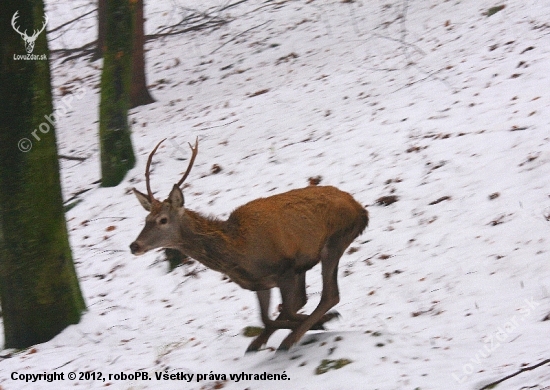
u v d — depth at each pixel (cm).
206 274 1466
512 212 1343
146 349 1172
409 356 913
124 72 2028
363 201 1566
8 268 1291
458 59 2209
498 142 1589
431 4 2936
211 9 3644
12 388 1085
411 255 1326
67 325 1323
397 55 2492
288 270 980
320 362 926
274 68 2839
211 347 1100
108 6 2014
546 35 2116
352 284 1292
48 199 1292
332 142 1886
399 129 1834
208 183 1869
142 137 2359
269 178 1792
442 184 1516
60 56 3231
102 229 1795
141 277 1530
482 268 1209
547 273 1133
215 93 2741
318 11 3325
